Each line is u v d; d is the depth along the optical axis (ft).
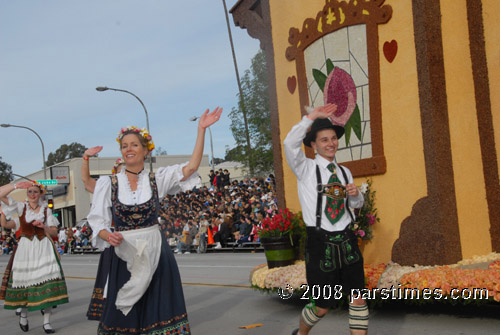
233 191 85.20
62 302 21.62
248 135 89.56
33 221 22.18
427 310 18.57
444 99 18.31
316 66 23.21
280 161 25.17
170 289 13.46
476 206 18.60
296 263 22.72
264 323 19.27
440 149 18.02
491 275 15.49
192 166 13.87
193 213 81.10
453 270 16.52
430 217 18.10
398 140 19.52
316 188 13.69
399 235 19.35
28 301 21.08
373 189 20.49
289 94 24.90
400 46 19.39
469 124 18.83
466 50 19.03
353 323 13.47
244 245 62.03
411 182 19.01
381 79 20.22
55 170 156.56
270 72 25.98
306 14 23.85
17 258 21.85
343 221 13.65
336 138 14.15
